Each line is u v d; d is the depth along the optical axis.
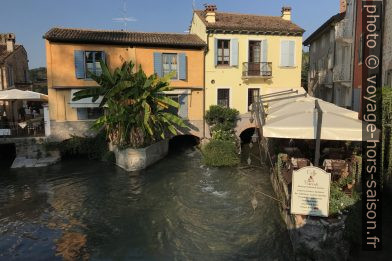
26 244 10.85
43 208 13.80
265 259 9.42
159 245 10.59
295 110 13.29
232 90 24.67
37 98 21.44
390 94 11.92
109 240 11.01
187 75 23.86
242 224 11.74
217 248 10.23
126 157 18.86
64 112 22.14
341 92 22.98
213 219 12.32
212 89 24.33
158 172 18.52
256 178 17.00
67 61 21.92
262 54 24.88
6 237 11.34
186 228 11.70
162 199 14.53
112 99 19.09
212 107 23.44
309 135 10.01
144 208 13.61
